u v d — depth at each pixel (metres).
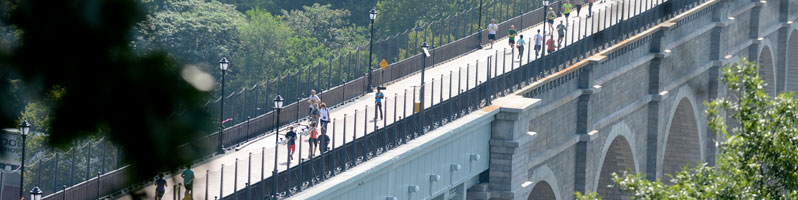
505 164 109.75
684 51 170.62
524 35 167.25
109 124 9.92
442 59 144.25
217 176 78.38
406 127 96.25
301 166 80.69
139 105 9.98
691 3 173.62
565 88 129.25
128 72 9.95
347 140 94.94
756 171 85.25
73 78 9.77
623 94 147.75
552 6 184.25
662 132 163.00
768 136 85.12
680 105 177.50
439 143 97.88
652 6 165.50
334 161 84.69
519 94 116.44
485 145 109.75
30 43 9.62
